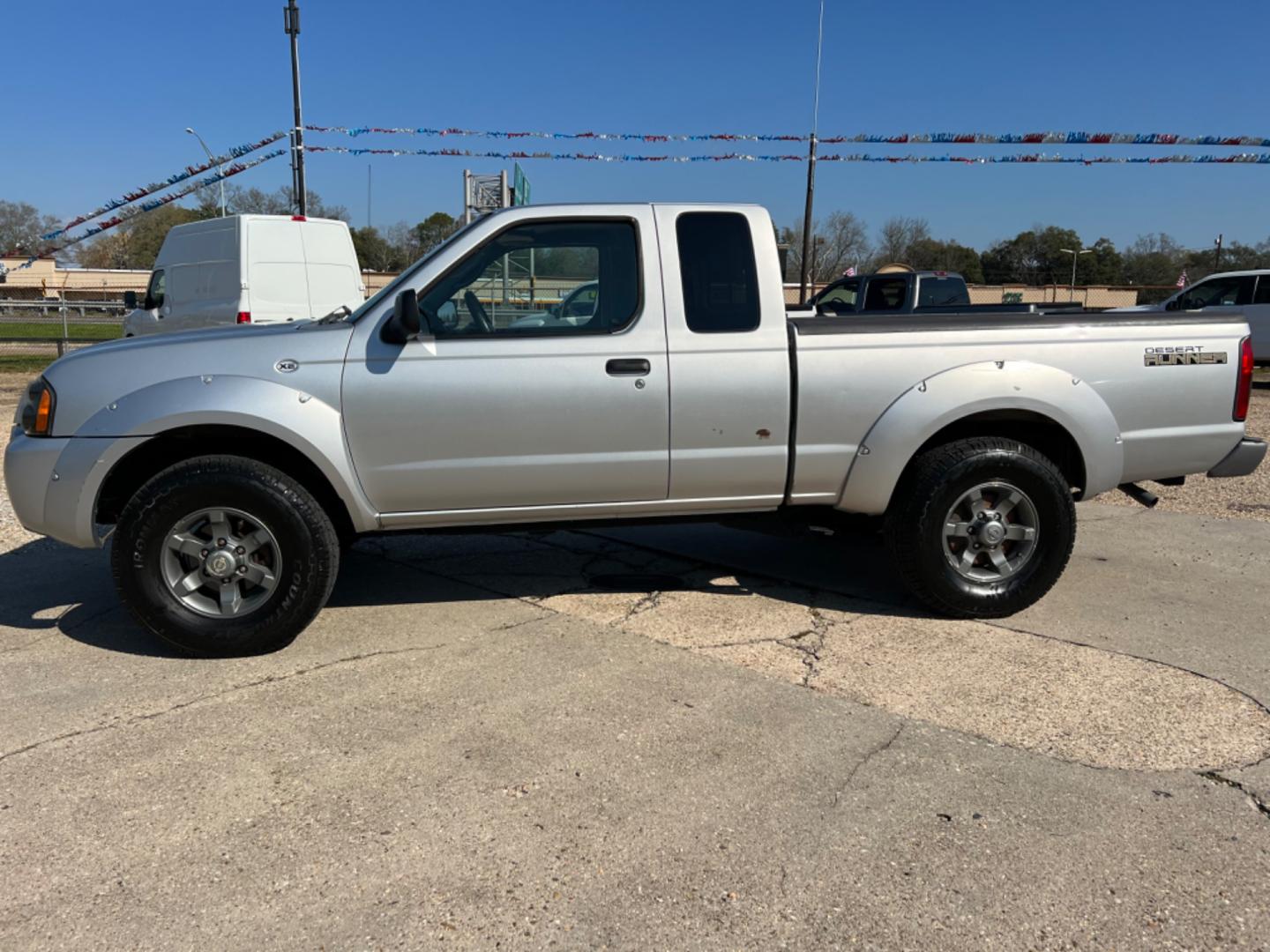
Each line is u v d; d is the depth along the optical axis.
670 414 4.14
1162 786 2.94
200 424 3.85
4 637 4.24
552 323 4.13
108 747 3.20
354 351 3.95
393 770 3.04
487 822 2.74
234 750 3.18
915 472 4.31
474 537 6.08
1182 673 3.82
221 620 3.94
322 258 11.75
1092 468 4.41
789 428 4.25
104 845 2.63
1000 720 3.40
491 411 4.01
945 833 2.69
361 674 3.82
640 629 4.34
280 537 3.87
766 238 4.21
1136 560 5.49
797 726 3.35
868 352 4.23
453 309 4.08
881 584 5.04
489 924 2.31
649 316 4.12
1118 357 4.38
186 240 11.90
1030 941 2.25
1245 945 2.23
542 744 3.22
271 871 2.52
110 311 37.78
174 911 2.36
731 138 12.18
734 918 2.33
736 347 4.15
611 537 6.07
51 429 3.88
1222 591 4.91
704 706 3.52
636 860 2.56
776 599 4.80
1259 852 2.60
